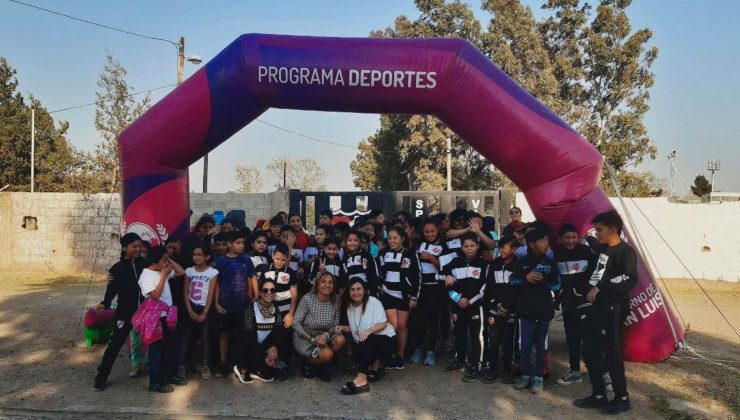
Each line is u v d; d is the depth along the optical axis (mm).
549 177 5980
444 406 4984
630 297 6035
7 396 5152
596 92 27750
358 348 5527
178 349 5555
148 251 5430
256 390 5379
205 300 5648
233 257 5812
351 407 4945
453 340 7164
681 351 6652
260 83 6133
